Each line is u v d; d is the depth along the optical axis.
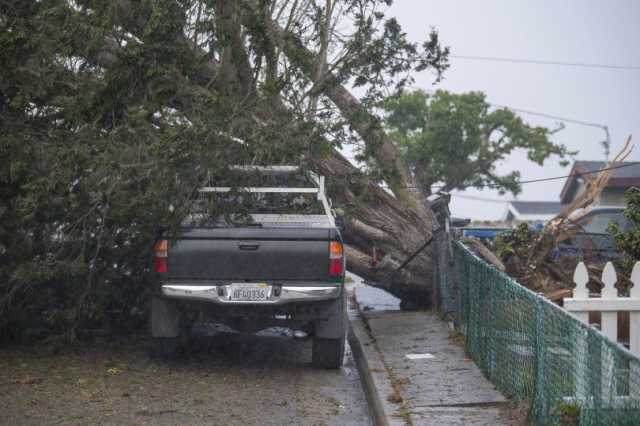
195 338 14.27
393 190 17.22
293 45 13.84
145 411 9.23
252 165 11.85
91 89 11.91
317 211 12.69
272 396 10.36
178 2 12.16
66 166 10.89
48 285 12.25
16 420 8.62
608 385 6.12
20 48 11.24
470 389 9.73
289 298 11.23
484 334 10.58
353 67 13.48
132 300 13.43
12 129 11.40
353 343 14.20
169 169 11.09
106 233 12.19
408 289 17.28
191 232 11.38
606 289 10.31
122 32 12.96
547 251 14.51
